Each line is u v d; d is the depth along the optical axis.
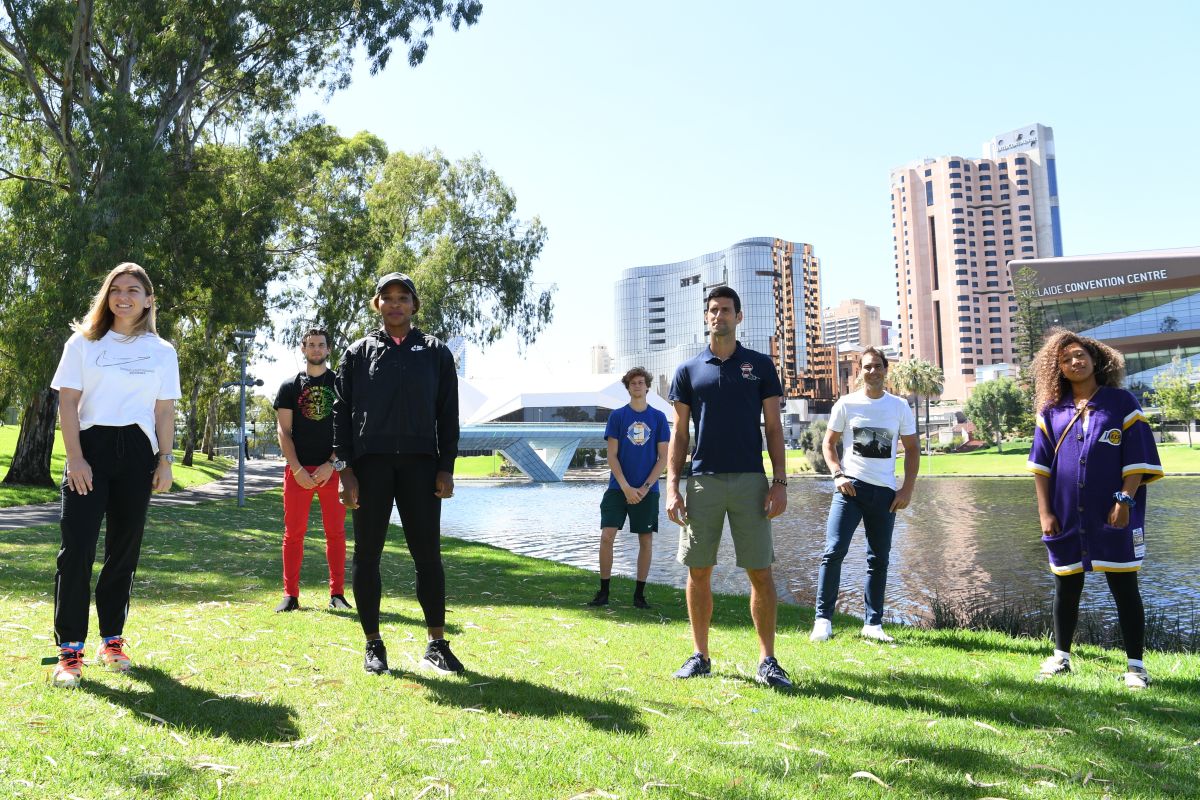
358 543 3.68
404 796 2.11
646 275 172.50
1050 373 4.39
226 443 94.00
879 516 5.39
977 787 2.34
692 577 3.93
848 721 3.03
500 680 3.50
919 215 172.62
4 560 7.21
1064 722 3.10
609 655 4.22
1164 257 88.00
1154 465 3.96
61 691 2.94
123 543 3.43
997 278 166.25
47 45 19.06
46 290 18.78
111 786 2.07
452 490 3.75
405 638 4.39
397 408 3.62
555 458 62.25
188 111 23.06
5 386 21.88
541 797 2.14
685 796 2.19
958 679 3.88
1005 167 167.25
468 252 31.91
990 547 17.17
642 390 6.65
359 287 29.70
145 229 18.97
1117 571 3.97
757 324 146.38
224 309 22.20
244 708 2.87
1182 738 2.93
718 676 3.81
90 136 18.84
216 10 20.81
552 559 14.20
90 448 3.32
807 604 10.01
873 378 5.54
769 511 3.78
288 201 25.83
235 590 6.14
